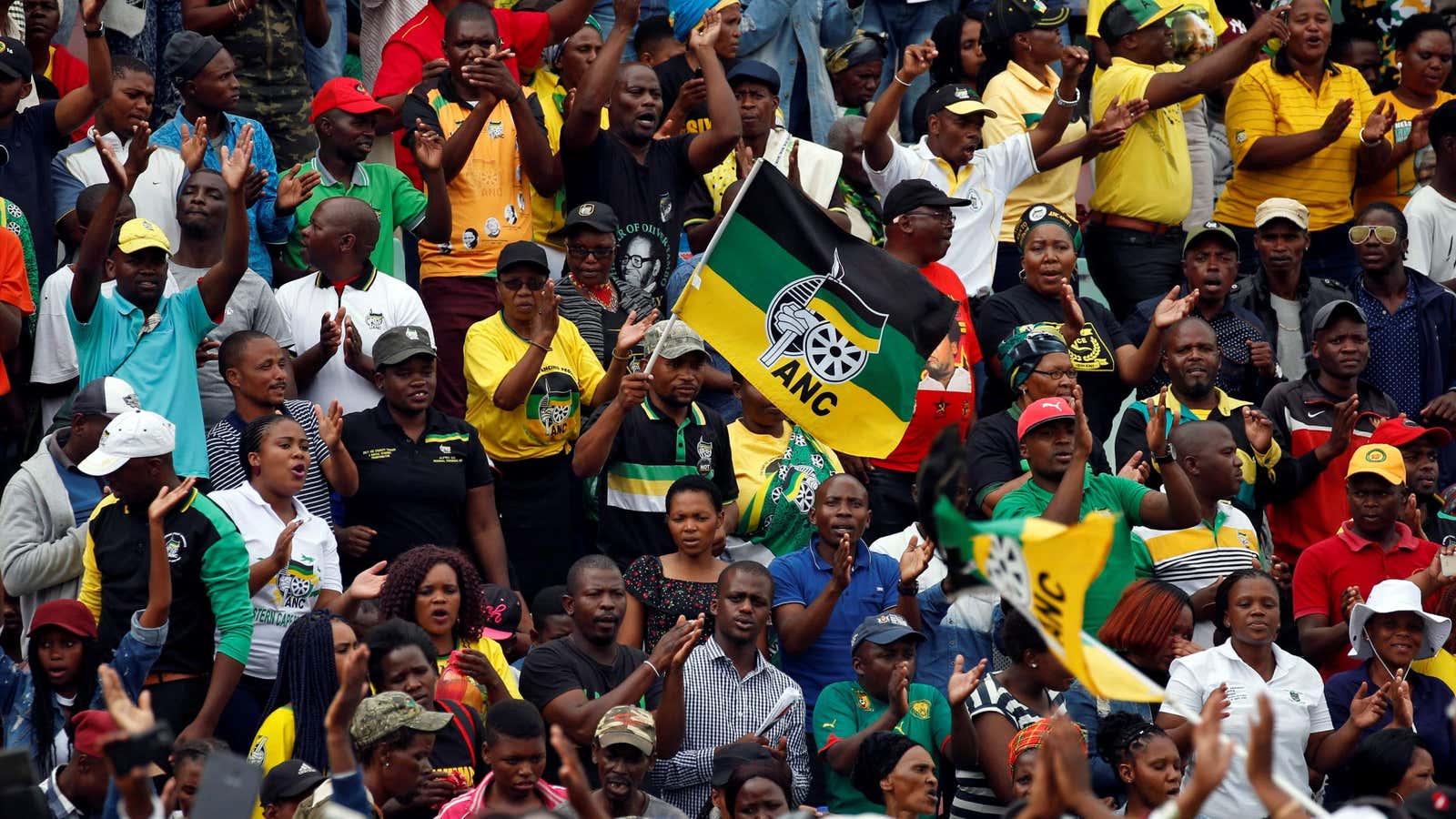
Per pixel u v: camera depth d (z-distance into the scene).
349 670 20.53
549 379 35.81
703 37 41.19
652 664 29.00
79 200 35.31
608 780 26.20
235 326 35.09
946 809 30.50
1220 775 15.34
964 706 28.59
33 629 27.48
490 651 30.45
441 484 33.72
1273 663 31.48
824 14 48.47
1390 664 32.41
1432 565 33.72
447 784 26.39
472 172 39.38
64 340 34.12
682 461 35.53
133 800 15.57
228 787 14.84
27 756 15.23
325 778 23.94
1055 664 29.31
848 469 37.72
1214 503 34.81
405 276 40.97
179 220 36.03
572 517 36.66
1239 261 45.94
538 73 43.41
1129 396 42.84
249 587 28.94
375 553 33.44
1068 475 32.34
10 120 37.16
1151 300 41.53
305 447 31.02
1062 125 43.28
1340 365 39.03
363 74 46.56
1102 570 15.98
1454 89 50.09
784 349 33.34
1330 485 37.78
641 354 37.06
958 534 15.27
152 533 27.09
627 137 40.53
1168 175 44.91
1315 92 46.72
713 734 30.48
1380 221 42.28
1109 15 46.28
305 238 38.12
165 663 28.03
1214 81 44.19
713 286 33.38
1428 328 42.50
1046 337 35.94
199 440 33.25
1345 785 30.62
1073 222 43.81
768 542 36.25
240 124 39.16
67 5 43.69
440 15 43.09
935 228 39.53
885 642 30.67
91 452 30.64
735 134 40.66
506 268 36.25
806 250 33.38
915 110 45.34
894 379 33.38
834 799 30.20
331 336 34.69
